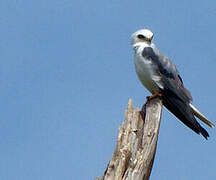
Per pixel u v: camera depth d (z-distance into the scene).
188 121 12.15
